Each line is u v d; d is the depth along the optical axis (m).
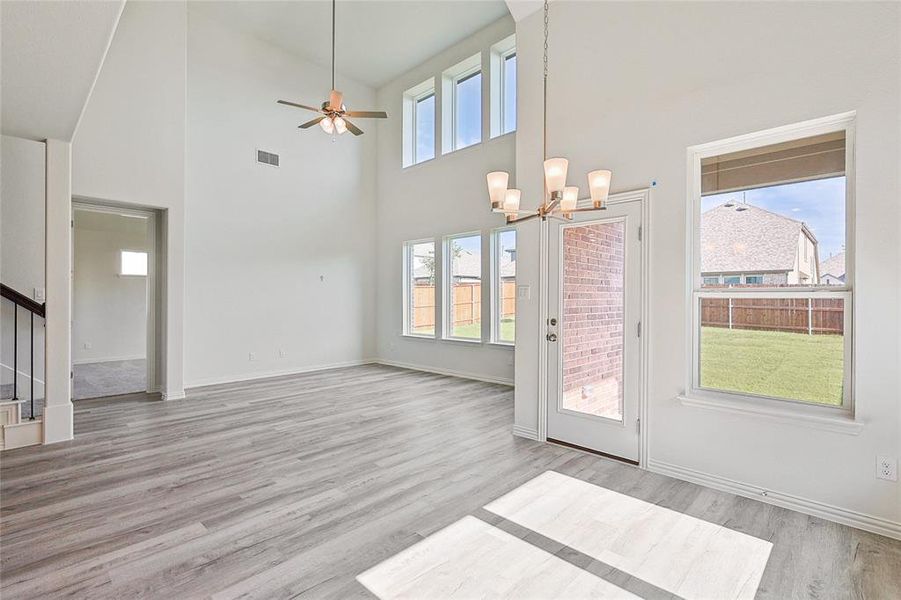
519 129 3.86
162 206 5.10
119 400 5.10
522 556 2.06
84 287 8.00
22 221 4.57
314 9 5.77
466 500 2.62
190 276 5.80
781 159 2.61
